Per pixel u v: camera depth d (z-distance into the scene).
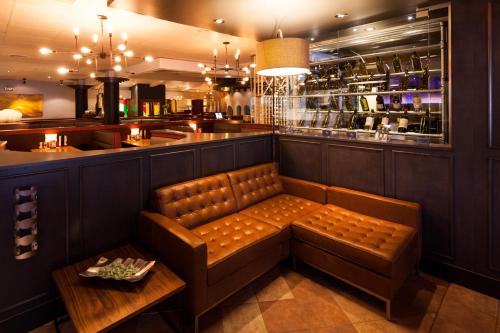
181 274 2.18
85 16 5.41
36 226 2.10
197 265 2.08
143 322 2.30
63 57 9.15
